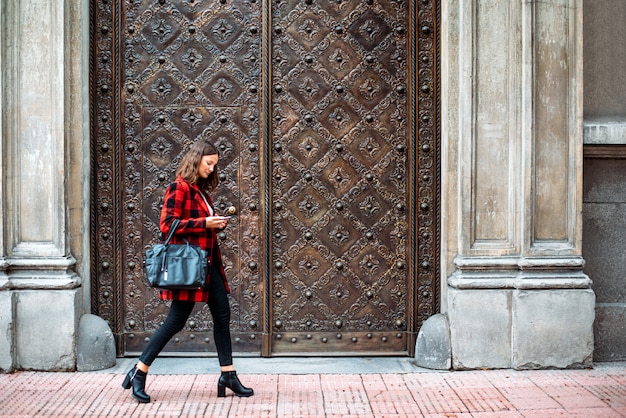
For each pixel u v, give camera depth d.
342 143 5.70
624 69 5.65
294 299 5.72
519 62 5.34
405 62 5.70
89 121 5.52
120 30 5.59
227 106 5.67
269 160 5.65
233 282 5.70
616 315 5.63
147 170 5.66
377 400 4.64
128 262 5.67
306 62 5.68
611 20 5.64
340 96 5.70
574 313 5.31
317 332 5.72
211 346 5.70
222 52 5.66
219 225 4.47
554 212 5.38
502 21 5.34
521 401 4.61
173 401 4.60
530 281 5.28
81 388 4.86
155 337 4.57
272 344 5.71
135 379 4.57
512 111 5.35
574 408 4.48
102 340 5.36
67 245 5.32
